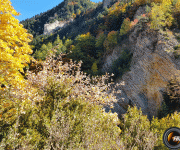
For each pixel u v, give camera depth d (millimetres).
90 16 134625
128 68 27141
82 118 3760
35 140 3049
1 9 6168
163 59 21219
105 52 41031
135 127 5566
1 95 3525
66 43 80250
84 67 40781
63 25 178125
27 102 3844
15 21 6469
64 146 2943
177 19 26359
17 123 2953
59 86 4605
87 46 50844
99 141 3447
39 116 3572
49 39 141375
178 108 16484
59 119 3506
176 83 17531
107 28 60250
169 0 30188
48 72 5941
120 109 23672
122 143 4027
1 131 2887
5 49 5797
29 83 5246
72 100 4445
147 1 40531
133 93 24094
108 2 124062
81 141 3320
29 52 7129
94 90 5934
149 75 22781
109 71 33094
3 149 2545
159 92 19984
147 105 21938
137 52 26828
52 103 4082
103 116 5035
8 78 5730
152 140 4484
